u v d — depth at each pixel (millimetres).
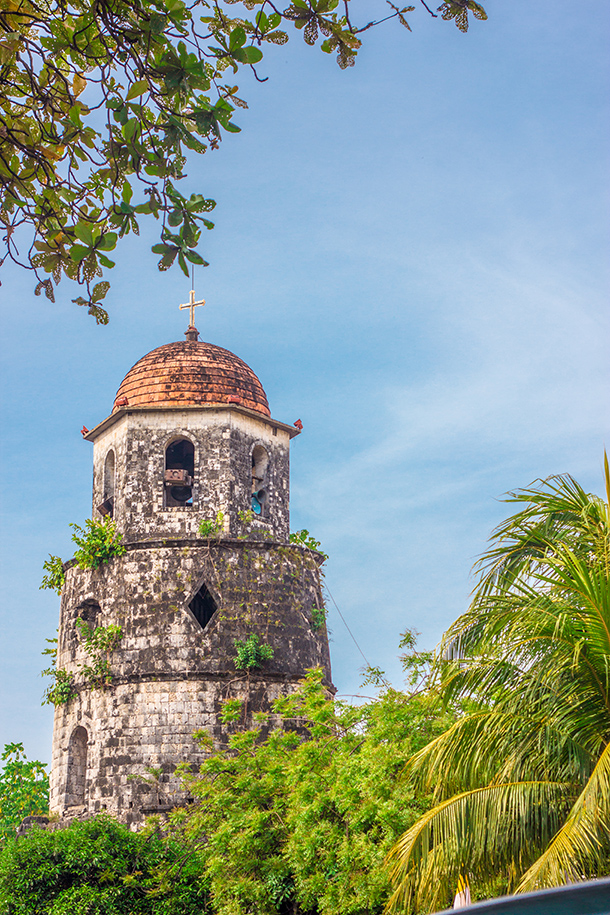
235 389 32438
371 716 20750
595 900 2479
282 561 30625
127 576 29578
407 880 11875
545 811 11461
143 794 27125
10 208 8336
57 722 30156
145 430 31328
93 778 27906
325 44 7773
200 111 7926
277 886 20219
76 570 31047
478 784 12188
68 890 23234
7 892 23125
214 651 28672
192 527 30391
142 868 24219
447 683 13102
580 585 11844
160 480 30844
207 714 28000
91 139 8320
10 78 8383
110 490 32375
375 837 18484
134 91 7934
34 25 7926
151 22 7516
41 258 8375
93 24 7863
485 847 11492
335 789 18922
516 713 12242
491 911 2543
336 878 18328
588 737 12016
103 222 8172
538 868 10352
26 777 44281
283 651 29406
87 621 31000
